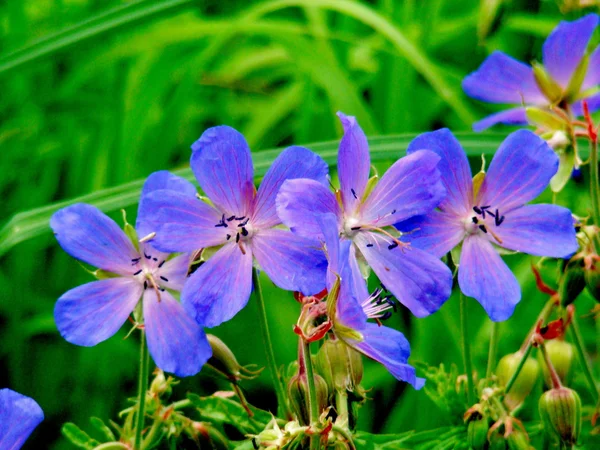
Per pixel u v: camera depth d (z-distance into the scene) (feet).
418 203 1.44
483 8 1.84
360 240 1.44
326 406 1.44
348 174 1.43
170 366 1.42
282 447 1.42
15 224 1.73
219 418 1.52
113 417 2.01
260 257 1.42
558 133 1.61
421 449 1.55
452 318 1.91
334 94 2.13
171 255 1.45
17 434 1.37
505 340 1.94
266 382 1.98
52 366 2.08
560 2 1.87
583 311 1.95
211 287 1.41
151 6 1.87
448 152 1.47
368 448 1.51
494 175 1.47
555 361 1.58
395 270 1.44
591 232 1.55
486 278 1.46
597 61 1.69
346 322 1.39
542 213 1.47
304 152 1.43
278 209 1.39
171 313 1.43
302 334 1.40
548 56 1.68
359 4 2.11
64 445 1.98
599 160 1.76
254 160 1.73
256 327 2.06
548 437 1.59
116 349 2.07
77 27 1.87
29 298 2.13
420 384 1.39
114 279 1.44
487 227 1.47
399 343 1.41
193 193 1.43
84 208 1.44
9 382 2.09
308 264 1.41
